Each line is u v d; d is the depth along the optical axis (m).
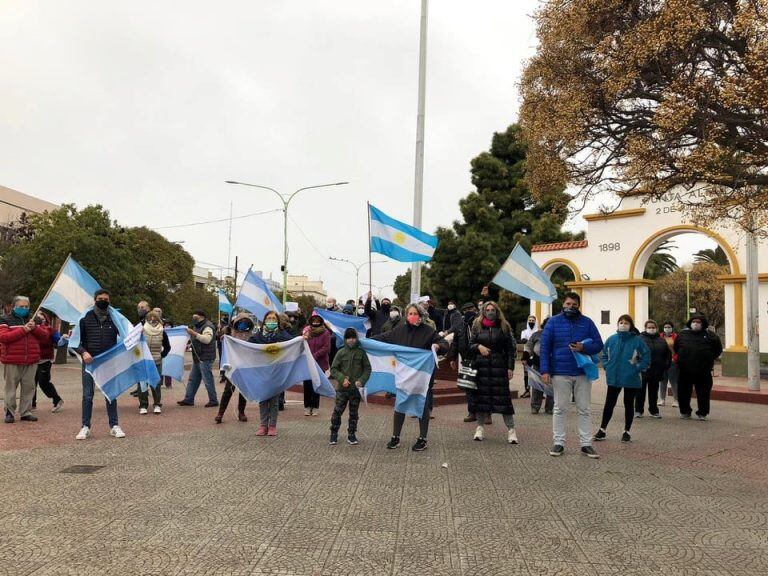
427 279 39.88
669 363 12.66
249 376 9.12
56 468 6.84
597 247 27.64
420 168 15.17
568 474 6.95
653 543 4.73
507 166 40.72
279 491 5.99
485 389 8.82
